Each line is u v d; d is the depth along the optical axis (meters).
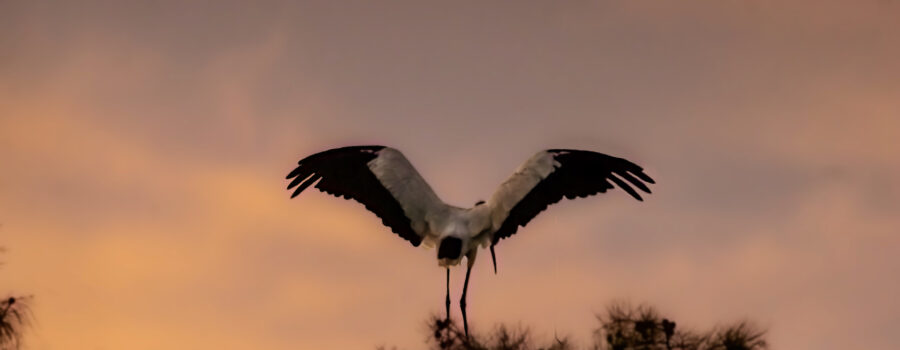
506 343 6.96
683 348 6.92
